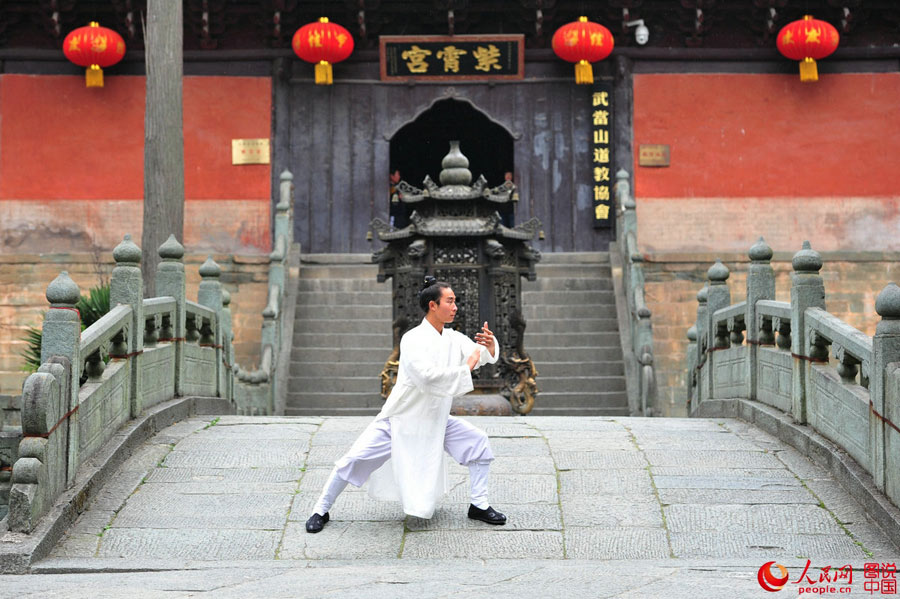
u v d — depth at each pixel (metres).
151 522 5.86
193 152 18.27
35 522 5.44
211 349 9.97
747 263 16.98
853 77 18.30
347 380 14.20
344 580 4.63
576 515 5.96
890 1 17.88
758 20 18.19
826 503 6.09
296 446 7.30
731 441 7.50
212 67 18.36
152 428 7.55
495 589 4.38
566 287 15.98
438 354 5.64
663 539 5.63
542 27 18.39
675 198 18.25
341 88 18.56
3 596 4.34
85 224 17.92
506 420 8.39
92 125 18.08
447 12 18.25
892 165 18.19
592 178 18.47
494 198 10.23
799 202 18.19
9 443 7.86
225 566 5.17
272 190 18.27
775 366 8.09
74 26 18.11
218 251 18.09
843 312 17.22
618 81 18.34
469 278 10.25
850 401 6.45
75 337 6.05
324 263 16.95
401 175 27.17
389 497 5.80
